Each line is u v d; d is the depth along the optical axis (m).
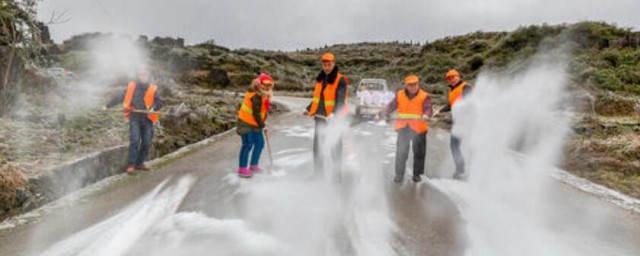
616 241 3.68
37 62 9.87
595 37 27.00
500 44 35.34
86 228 3.83
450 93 5.96
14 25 8.17
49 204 4.50
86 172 5.31
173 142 8.07
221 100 17.64
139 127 6.10
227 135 10.21
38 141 6.11
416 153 5.68
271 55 70.69
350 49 91.75
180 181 5.57
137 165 6.23
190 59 48.50
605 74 17.84
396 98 5.84
